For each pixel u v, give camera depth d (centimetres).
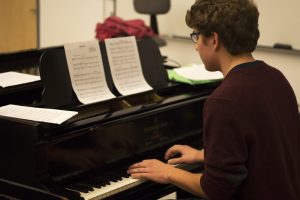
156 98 211
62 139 164
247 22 138
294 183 147
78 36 548
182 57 434
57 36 568
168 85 217
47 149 158
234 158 131
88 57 187
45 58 176
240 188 140
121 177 173
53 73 178
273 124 137
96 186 165
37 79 193
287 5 348
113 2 498
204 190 138
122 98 192
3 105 192
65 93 181
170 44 441
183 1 419
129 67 203
